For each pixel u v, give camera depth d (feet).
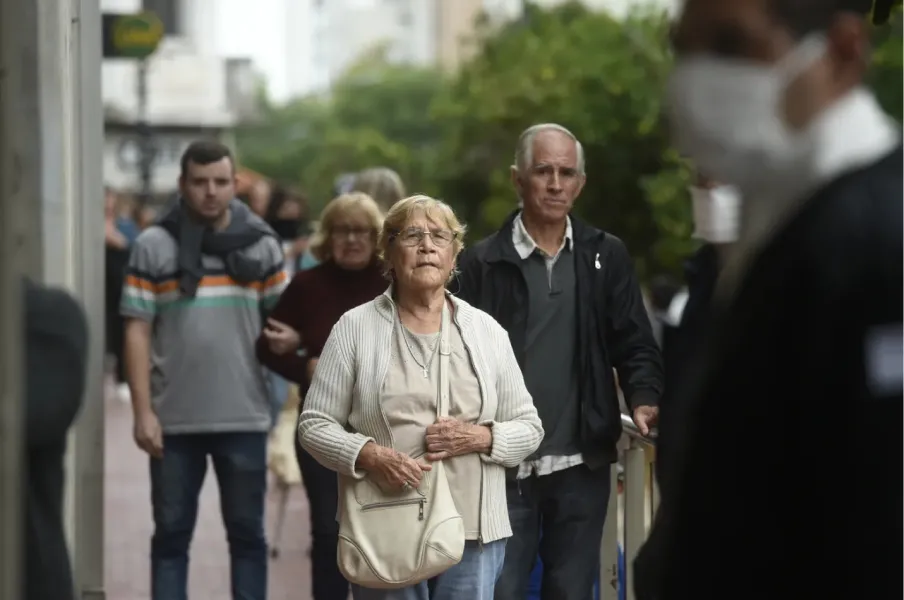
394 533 37.27
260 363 51.01
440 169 420.36
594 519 44.27
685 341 30.27
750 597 17.65
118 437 115.85
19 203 23.61
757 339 17.43
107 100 324.60
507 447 38.47
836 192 17.21
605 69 308.81
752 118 17.67
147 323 51.55
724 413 17.70
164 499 51.44
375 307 39.27
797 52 17.49
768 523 17.48
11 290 21.12
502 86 380.78
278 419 84.89
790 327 17.17
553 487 44.01
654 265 273.33
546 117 337.31
